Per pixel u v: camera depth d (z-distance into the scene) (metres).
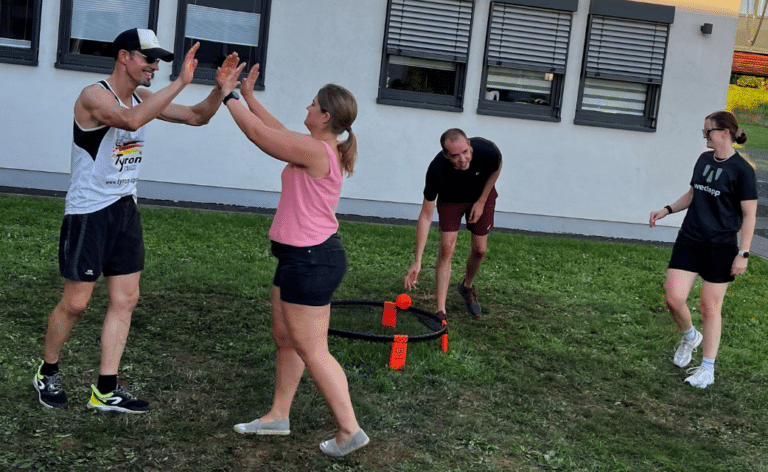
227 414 4.25
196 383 4.63
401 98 11.09
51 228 8.00
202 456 3.77
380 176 11.10
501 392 5.00
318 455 3.91
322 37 10.67
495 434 4.34
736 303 7.75
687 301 7.76
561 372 5.50
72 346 4.97
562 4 10.98
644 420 4.78
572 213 11.56
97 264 3.90
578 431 4.51
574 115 11.35
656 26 11.34
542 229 11.55
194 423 4.10
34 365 4.59
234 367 4.95
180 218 9.18
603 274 8.60
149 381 4.58
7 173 10.30
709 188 5.28
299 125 10.83
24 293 5.87
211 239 8.34
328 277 3.67
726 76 11.56
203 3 10.46
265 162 10.80
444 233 6.02
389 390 4.79
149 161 10.55
